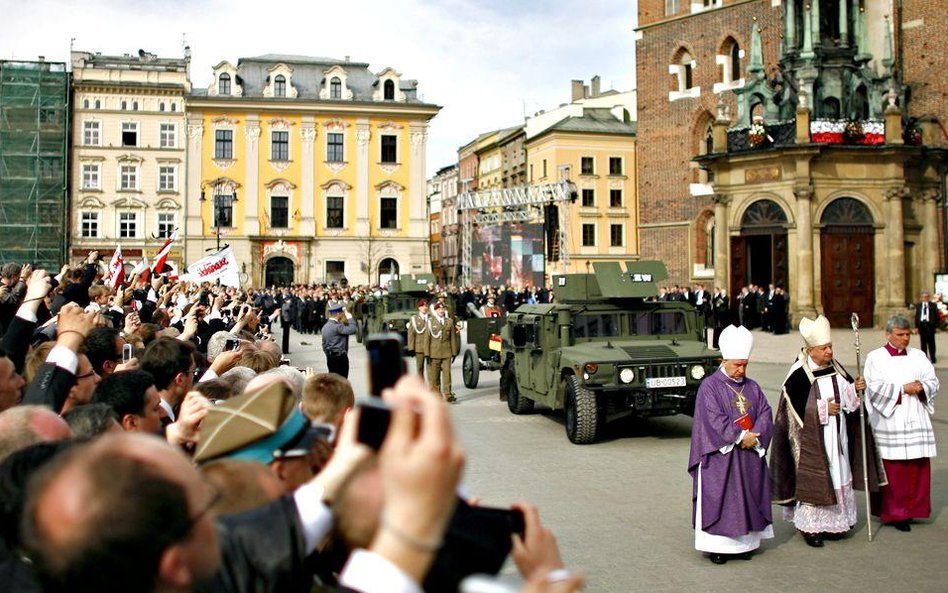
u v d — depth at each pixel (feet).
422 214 227.40
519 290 183.21
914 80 132.26
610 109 261.85
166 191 239.30
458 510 8.02
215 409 10.56
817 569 25.35
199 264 75.66
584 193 249.14
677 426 51.37
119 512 5.88
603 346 48.26
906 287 118.01
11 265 35.55
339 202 223.92
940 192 119.96
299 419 10.66
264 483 8.98
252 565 8.36
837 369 29.37
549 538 8.23
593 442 45.88
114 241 236.63
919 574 24.75
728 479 26.16
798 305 112.16
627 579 24.48
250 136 217.97
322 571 9.89
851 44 122.83
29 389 15.74
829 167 112.78
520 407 56.24
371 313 124.26
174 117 240.12
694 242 161.79
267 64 224.94
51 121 229.86
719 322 118.73
